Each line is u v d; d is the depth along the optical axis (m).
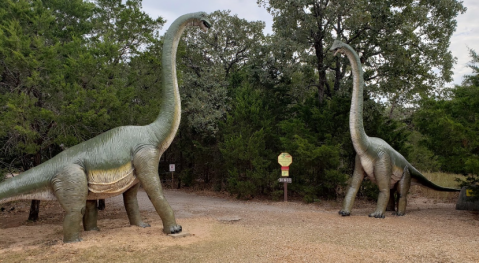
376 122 11.87
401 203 9.26
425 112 10.27
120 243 5.72
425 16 13.12
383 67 13.74
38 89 7.90
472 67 9.37
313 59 14.34
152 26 10.66
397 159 9.16
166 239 6.02
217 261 4.90
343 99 12.53
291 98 16.62
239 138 12.30
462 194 10.28
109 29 10.54
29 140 7.72
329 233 6.70
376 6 12.67
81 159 6.10
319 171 12.09
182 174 16.34
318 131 12.92
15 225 8.63
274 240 6.06
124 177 6.37
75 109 7.23
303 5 13.26
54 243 5.89
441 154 10.04
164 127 6.84
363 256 5.16
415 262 4.92
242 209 10.40
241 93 14.32
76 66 7.80
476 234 6.87
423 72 13.91
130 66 10.22
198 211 10.02
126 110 8.58
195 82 15.13
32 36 8.16
